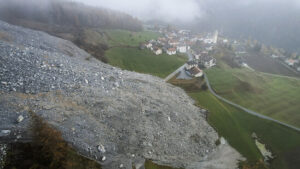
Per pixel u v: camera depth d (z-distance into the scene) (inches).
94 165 1056.8
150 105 1865.2
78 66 2252.7
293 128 2161.7
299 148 1860.2
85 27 6628.9
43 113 1241.4
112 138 1323.8
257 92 3038.9
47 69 1831.9
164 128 1621.6
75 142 1125.7
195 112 2164.1
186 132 1705.2
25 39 2994.6
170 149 1457.9
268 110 2532.0
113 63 3673.7
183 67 3964.1
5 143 929.5
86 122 1337.4
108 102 1625.2
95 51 3973.9
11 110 1179.9
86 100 1557.6
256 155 1701.5
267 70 5083.7
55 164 853.2
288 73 4916.3
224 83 3250.5
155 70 3683.6
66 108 1393.9
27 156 874.1
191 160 1446.9
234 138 1895.9
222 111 2395.4
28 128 1037.2
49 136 890.1
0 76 1481.3
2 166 825.5
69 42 3983.8
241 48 7381.9
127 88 2122.3
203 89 3014.3
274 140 1962.4
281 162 1676.9
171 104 2060.8
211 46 6338.6
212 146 1685.5
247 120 2278.5
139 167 1187.9
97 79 2052.2
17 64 1705.2
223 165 1485.0
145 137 1435.8
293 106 2642.7
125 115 1568.7
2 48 1876.2
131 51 4564.5
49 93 1501.0
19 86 1460.4
